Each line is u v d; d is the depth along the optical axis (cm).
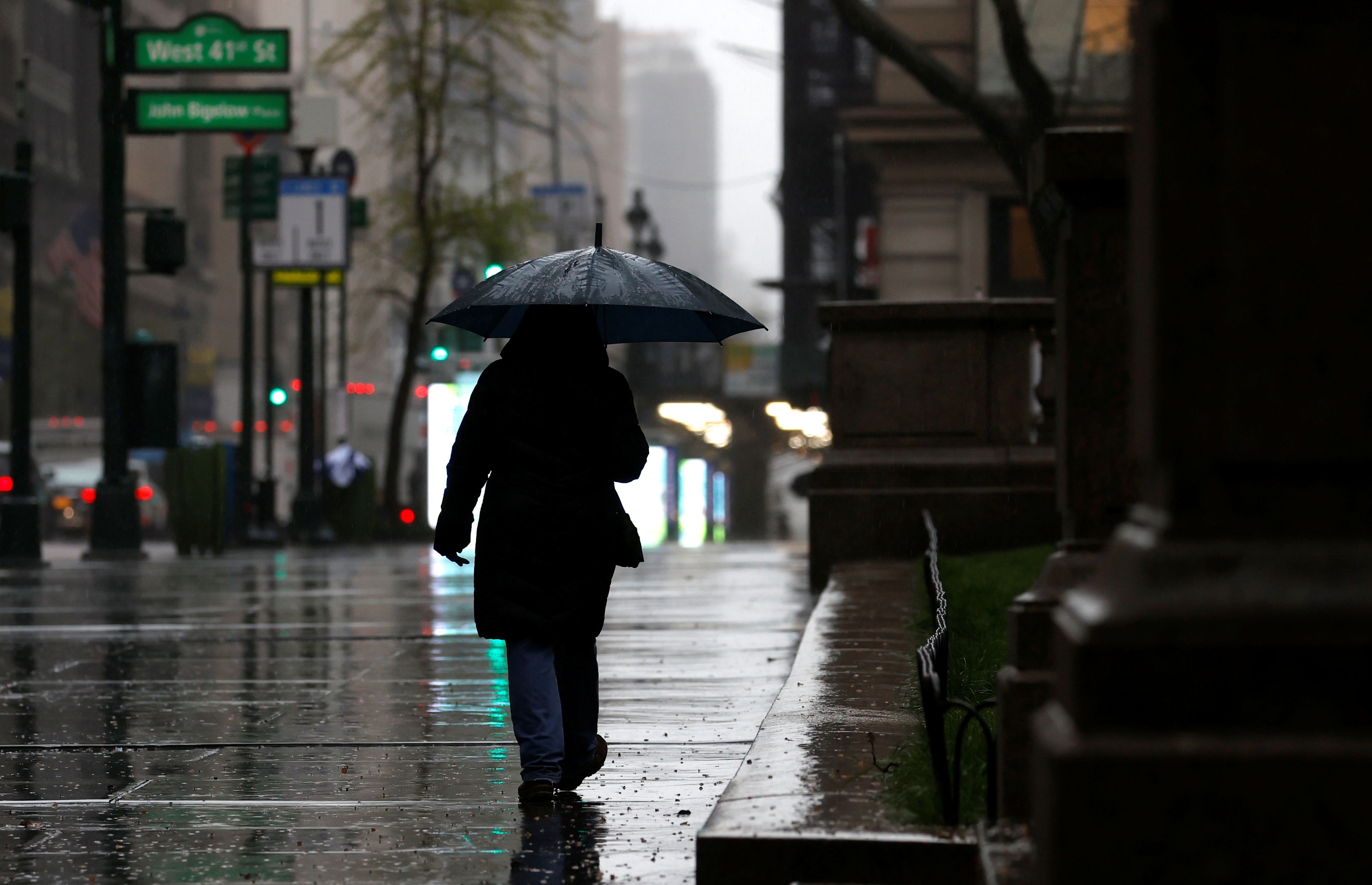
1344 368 774
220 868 1305
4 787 1669
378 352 15075
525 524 1585
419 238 10931
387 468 11025
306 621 3619
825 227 14988
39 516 6431
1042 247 3884
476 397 1614
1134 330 830
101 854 1360
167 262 6869
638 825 1459
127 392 6869
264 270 9606
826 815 1213
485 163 18062
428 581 5206
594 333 1644
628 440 1619
